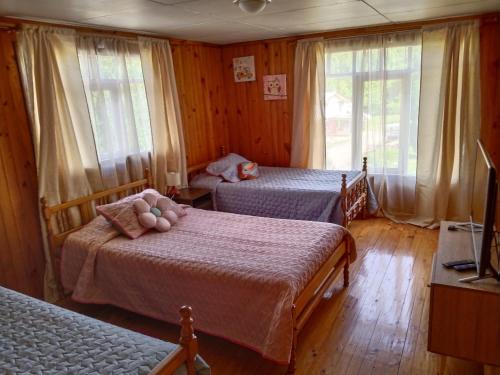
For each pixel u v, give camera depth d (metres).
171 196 4.27
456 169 4.42
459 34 4.06
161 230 3.25
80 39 3.42
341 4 3.13
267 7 3.13
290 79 5.07
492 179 1.90
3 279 3.04
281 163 5.41
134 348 1.66
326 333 2.73
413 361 2.42
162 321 2.98
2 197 2.99
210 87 5.24
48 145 3.14
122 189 3.75
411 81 4.48
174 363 1.50
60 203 3.26
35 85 3.08
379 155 4.79
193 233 3.20
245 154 5.63
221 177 4.69
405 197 4.82
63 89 3.25
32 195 3.19
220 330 2.50
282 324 2.22
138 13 3.02
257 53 5.18
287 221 3.36
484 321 2.00
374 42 4.50
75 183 3.39
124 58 3.79
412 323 2.80
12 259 3.09
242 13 3.29
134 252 2.85
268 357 2.24
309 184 4.26
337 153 5.04
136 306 2.83
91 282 2.97
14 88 3.01
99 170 3.54
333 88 4.87
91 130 3.45
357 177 4.41
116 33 3.74
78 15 2.96
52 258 3.19
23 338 1.78
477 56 4.03
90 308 3.18
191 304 2.59
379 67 4.55
